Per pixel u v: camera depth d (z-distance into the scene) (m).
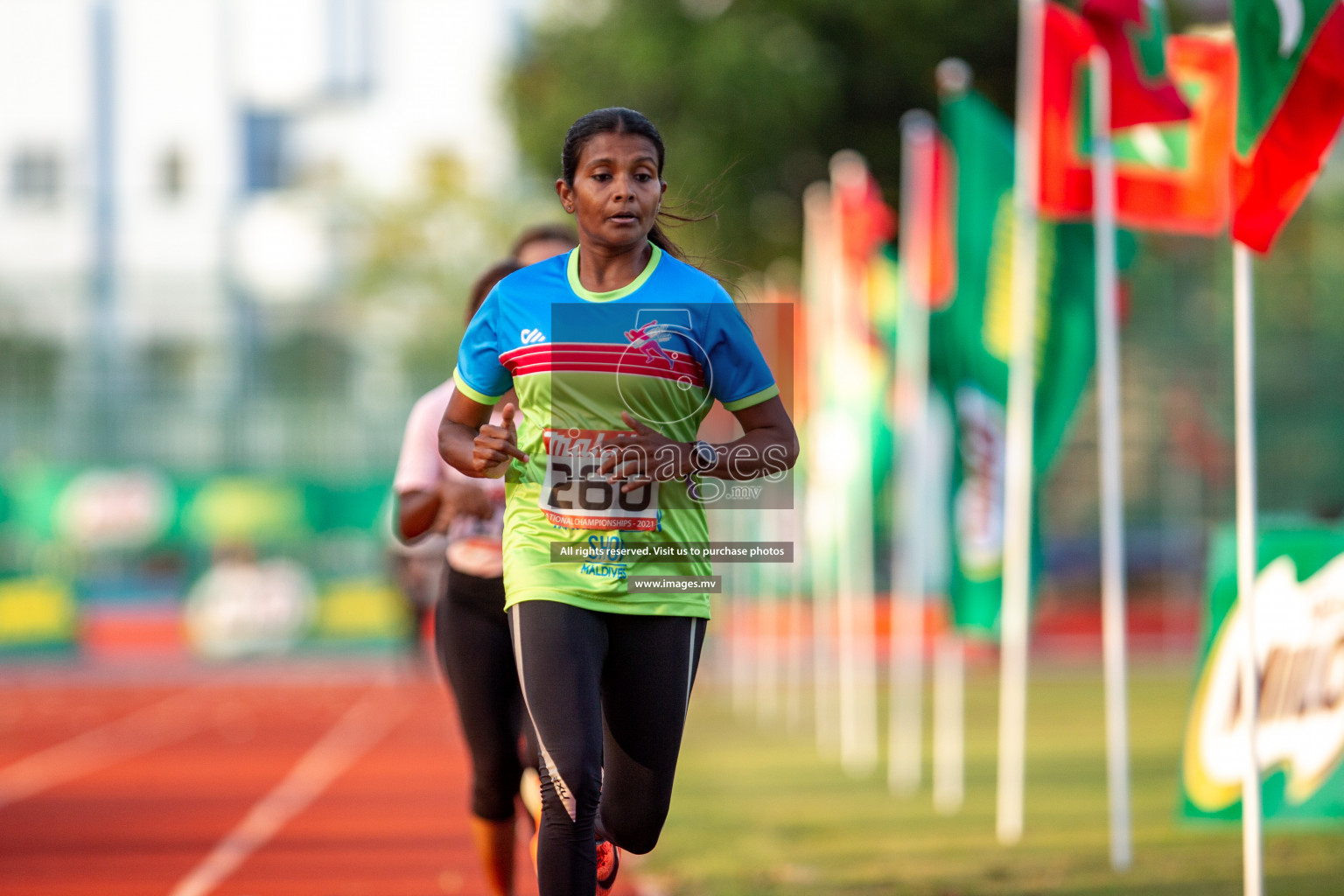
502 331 8.78
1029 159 16.95
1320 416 65.56
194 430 68.12
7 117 104.19
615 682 8.74
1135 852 15.45
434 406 11.55
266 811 21.19
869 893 13.32
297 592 64.38
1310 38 11.59
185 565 64.81
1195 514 65.12
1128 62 15.45
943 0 58.22
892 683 46.38
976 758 25.92
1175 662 57.53
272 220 101.81
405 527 11.51
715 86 55.00
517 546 8.74
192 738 33.84
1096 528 66.88
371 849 17.62
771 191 57.56
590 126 8.56
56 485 65.06
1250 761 10.98
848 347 27.83
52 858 17.06
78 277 68.81
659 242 9.24
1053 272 18.28
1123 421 65.44
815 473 30.12
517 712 11.03
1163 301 64.81
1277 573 15.05
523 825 18.31
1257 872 10.90
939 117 59.94
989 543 19.50
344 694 48.00
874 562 61.56
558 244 11.49
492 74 65.12
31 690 51.50
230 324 69.81
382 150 105.12
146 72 105.25
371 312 71.12
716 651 55.50
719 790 21.91
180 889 15.13
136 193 104.44
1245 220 11.45
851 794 21.08
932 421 29.23
